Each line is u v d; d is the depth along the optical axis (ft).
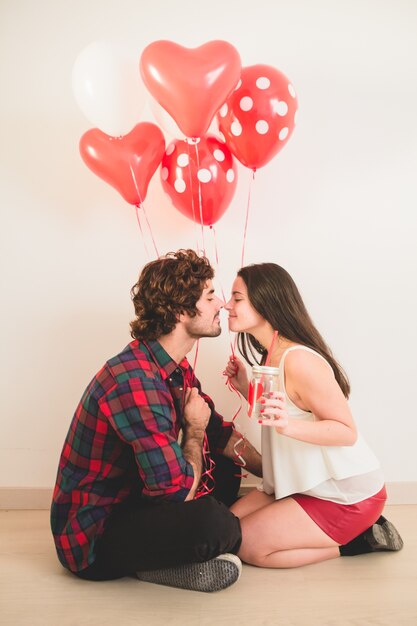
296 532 5.25
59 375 6.97
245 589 4.99
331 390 5.01
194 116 5.18
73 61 6.72
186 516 4.69
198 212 5.87
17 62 6.70
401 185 6.95
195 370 7.04
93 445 4.92
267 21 6.78
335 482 5.27
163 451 4.74
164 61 4.99
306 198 6.92
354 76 6.85
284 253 6.96
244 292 5.49
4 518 6.71
